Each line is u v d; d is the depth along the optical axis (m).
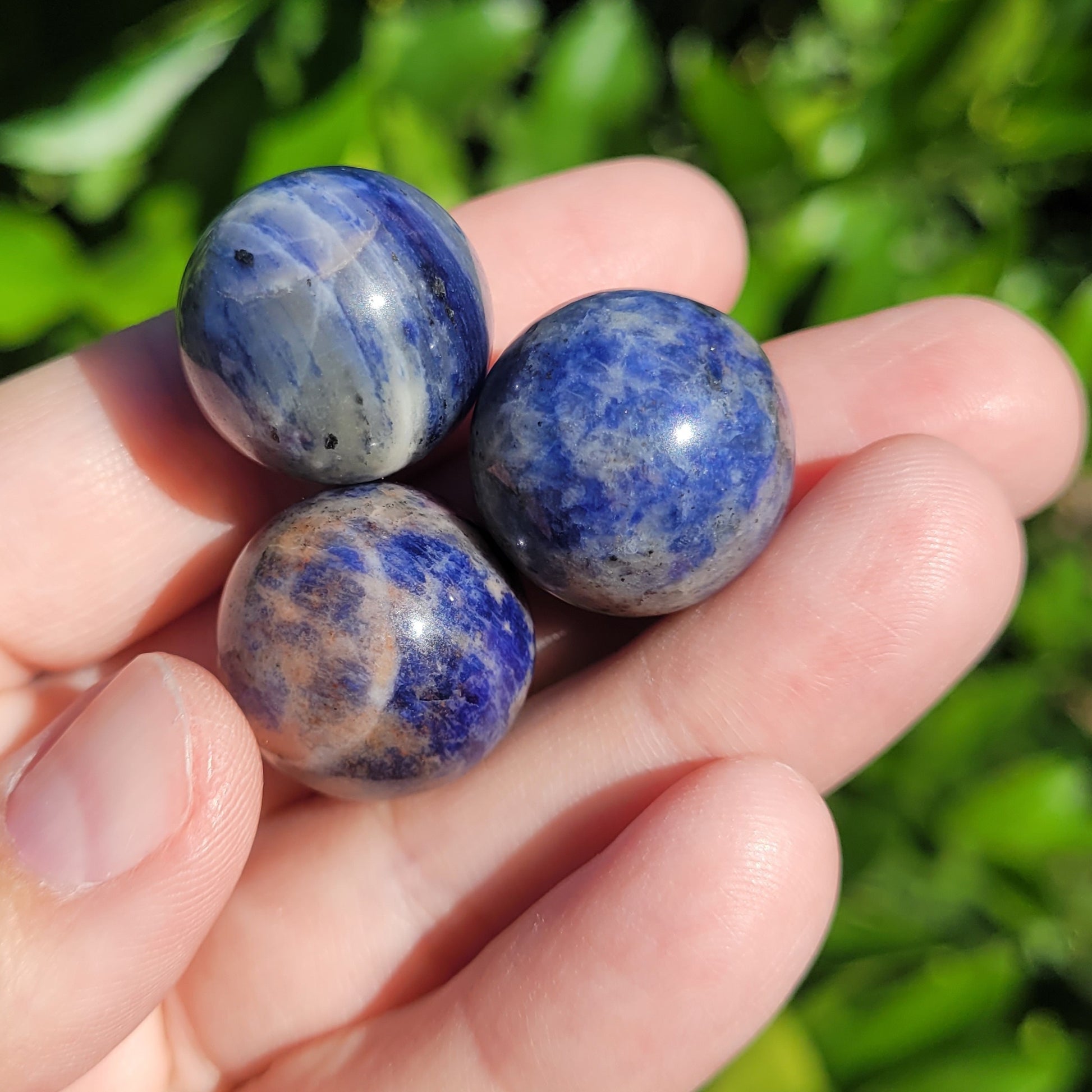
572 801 0.09
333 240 0.07
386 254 0.07
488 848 0.09
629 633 0.10
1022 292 0.13
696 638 0.09
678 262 0.10
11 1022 0.06
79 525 0.09
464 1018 0.08
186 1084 0.09
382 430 0.07
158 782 0.07
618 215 0.10
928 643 0.08
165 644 0.10
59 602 0.09
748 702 0.08
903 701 0.08
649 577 0.07
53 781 0.07
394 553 0.07
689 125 0.13
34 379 0.09
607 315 0.07
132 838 0.07
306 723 0.07
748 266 0.11
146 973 0.07
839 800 0.11
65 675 0.10
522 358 0.07
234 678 0.07
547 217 0.10
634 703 0.09
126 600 0.09
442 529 0.08
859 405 0.10
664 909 0.07
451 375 0.08
